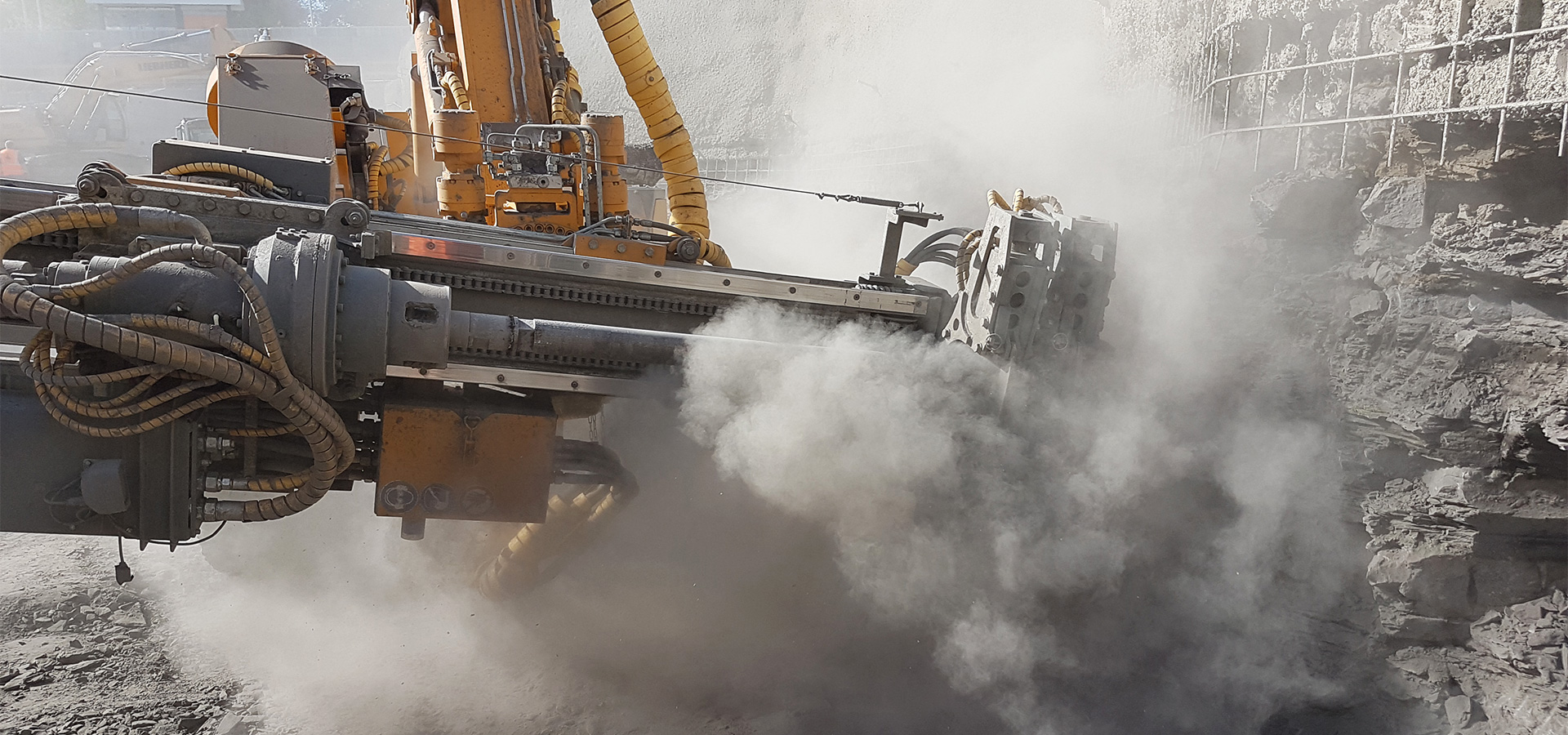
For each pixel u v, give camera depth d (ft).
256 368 13.12
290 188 19.20
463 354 15.33
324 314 13.15
